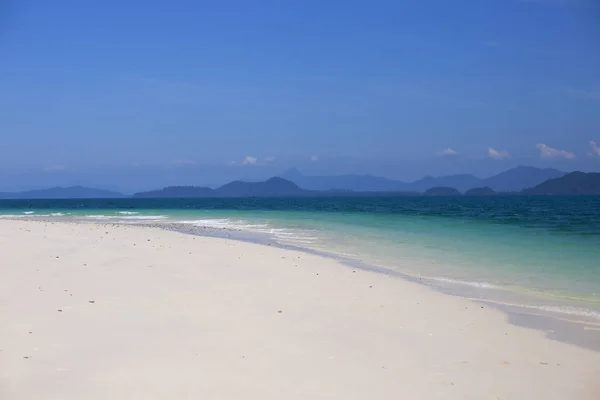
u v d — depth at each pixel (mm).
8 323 7336
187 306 8750
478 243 21016
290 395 5250
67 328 7207
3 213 57375
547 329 8258
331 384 5598
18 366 5746
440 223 34094
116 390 5184
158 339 6863
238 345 6742
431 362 6484
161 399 5008
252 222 36438
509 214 49312
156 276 11492
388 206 86750
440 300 10219
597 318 9008
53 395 5023
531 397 5520
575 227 29609
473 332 7973
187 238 21688
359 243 21234
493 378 6035
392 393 5449
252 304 9117
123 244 17719
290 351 6609
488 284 12141
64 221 34844
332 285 11391
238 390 5305
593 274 13453
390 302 9852
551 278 12930
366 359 6465
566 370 6375
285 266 14031
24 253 14195
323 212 56812
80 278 10812
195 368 5867
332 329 7730
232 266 13602
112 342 6672
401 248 19359
